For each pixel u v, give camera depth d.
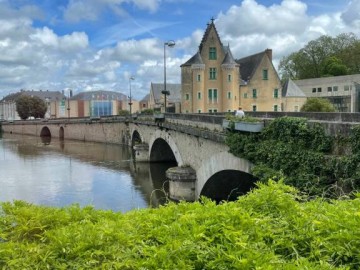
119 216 5.75
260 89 61.44
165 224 4.99
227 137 18.42
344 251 4.13
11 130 123.88
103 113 141.50
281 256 4.20
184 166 27.66
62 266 4.16
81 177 38.22
